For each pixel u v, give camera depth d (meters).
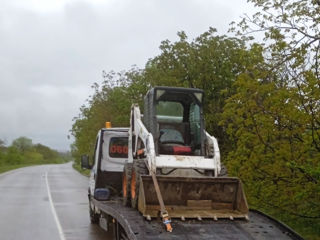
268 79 9.57
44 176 44.78
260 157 9.97
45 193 24.69
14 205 18.56
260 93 9.46
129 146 10.38
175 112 9.31
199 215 6.81
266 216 7.10
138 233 6.04
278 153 9.46
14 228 12.62
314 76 8.31
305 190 9.06
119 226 7.68
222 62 18.33
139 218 6.84
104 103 35.25
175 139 8.84
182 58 19.05
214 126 17.27
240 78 9.68
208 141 8.56
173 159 7.95
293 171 9.62
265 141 9.95
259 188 10.44
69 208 17.56
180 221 6.62
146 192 7.12
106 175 11.97
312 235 9.67
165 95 9.20
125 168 8.81
